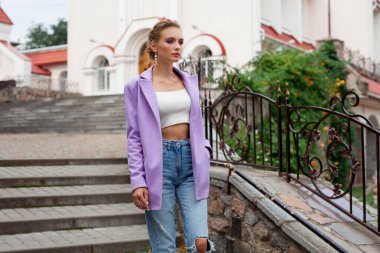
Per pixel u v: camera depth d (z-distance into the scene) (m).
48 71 29.98
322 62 16.69
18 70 26.36
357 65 21.31
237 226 5.57
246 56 21.00
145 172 3.59
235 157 7.42
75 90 26.91
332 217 5.13
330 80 15.95
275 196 5.36
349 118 5.12
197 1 22.56
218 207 5.92
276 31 23.56
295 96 13.66
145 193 3.53
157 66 3.81
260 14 21.20
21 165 8.51
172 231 3.70
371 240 4.70
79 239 5.95
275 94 13.11
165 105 3.69
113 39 25.98
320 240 4.45
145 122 3.63
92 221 6.44
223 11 21.78
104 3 26.39
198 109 3.79
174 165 3.67
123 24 25.08
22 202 6.77
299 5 25.98
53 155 9.39
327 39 17.56
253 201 5.21
